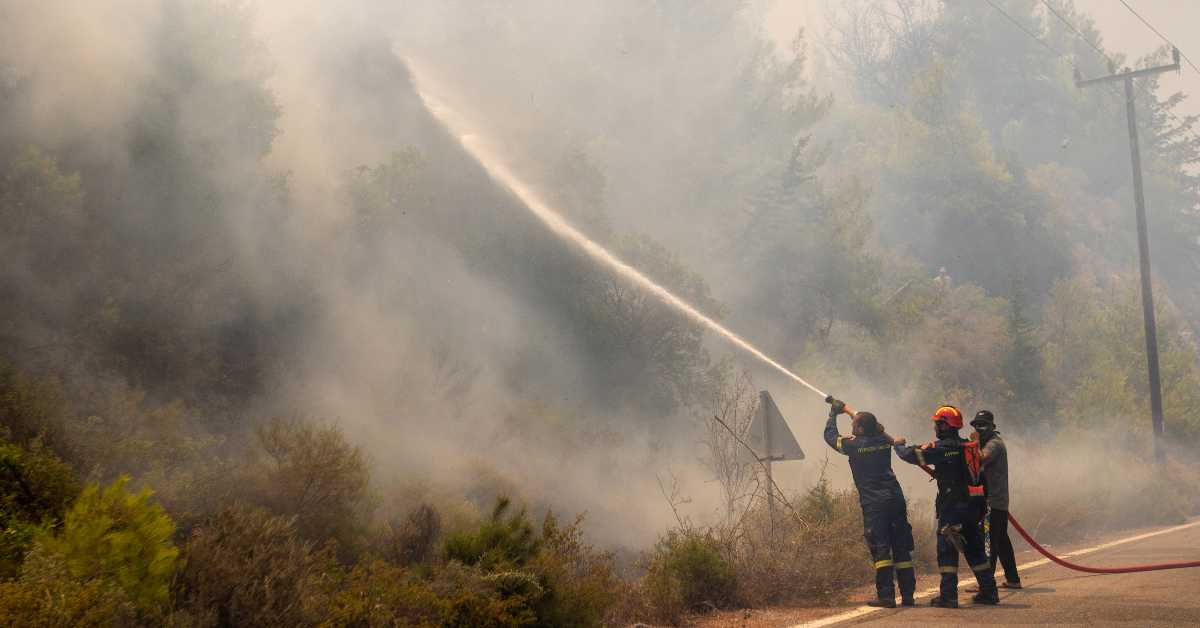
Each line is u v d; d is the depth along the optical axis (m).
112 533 4.88
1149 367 28.33
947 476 8.15
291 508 7.62
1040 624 6.68
